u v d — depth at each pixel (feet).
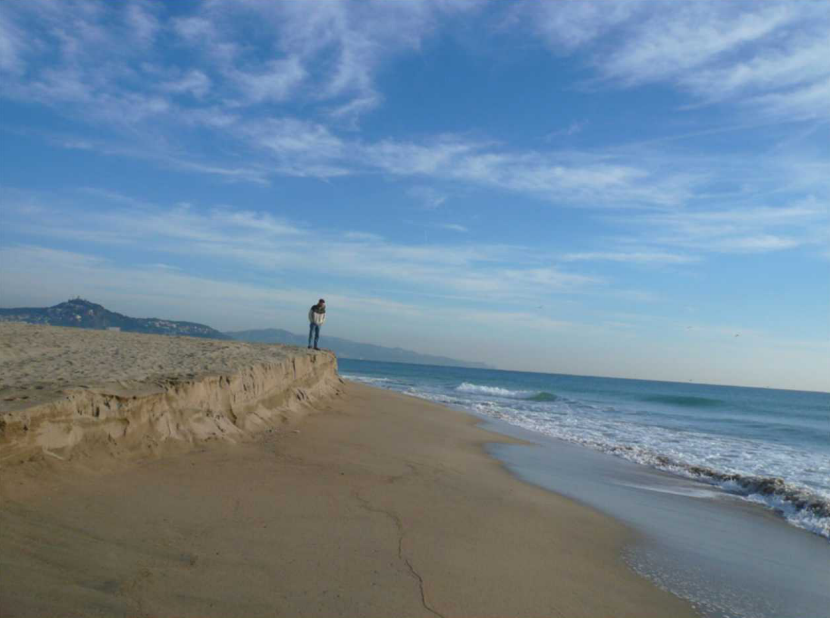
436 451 39.24
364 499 23.53
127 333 68.08
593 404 122.83
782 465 48.52
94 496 18.80
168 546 16.20
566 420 79.41
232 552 16.40
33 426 19.24
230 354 45.16
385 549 18.22
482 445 46.80
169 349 45.70
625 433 67.10
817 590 20.27
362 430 43.29
